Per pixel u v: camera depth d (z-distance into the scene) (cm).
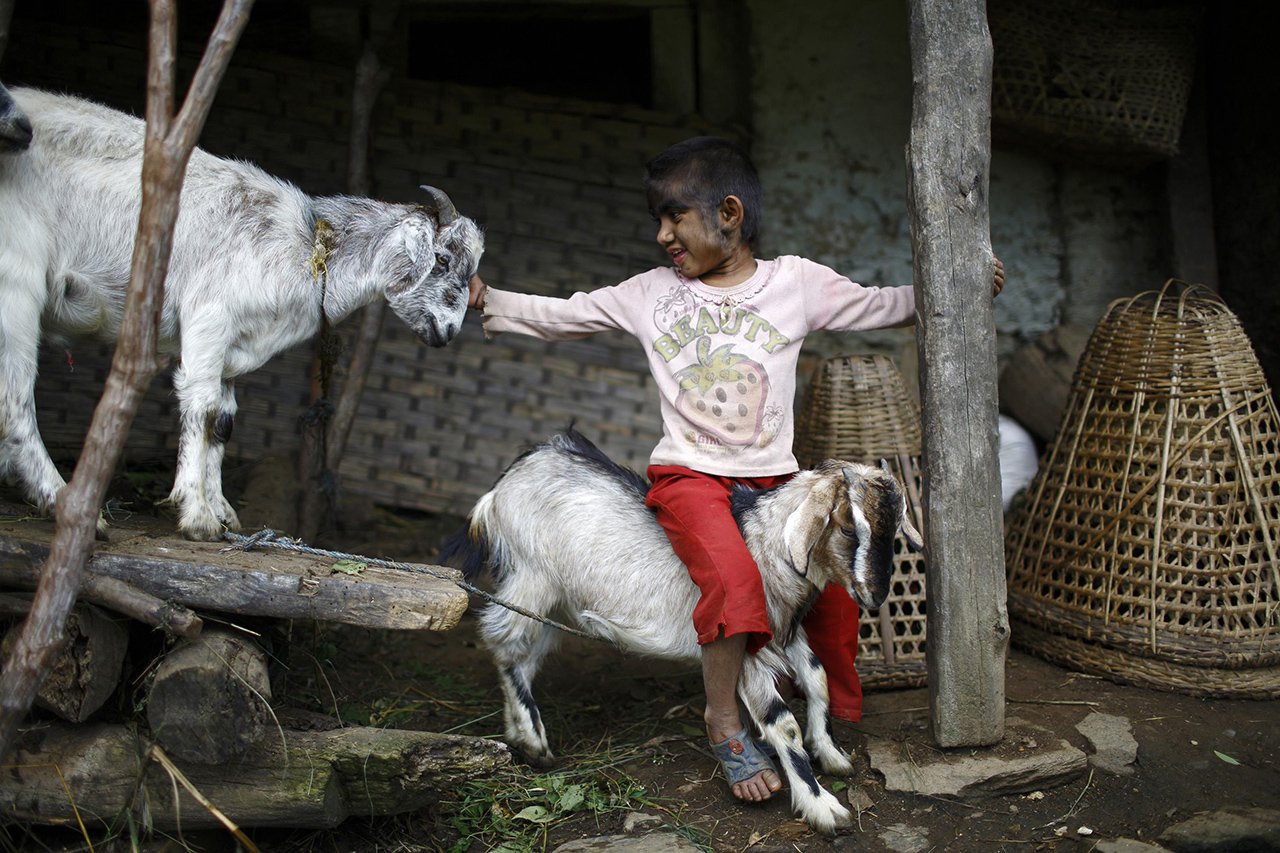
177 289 307
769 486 321
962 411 315
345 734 284
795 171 539
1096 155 525
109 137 303
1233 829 291
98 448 244
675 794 319
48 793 276
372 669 398
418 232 321
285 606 278
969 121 310
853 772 321
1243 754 332
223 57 241
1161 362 379
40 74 477
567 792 317
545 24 635
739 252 323
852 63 535
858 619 341
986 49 311
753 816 306
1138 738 338
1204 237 529
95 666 270
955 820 303
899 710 355
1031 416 514
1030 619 400
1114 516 381
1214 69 524
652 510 325
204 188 309
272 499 445
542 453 342
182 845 281
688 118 539
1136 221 546
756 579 296
